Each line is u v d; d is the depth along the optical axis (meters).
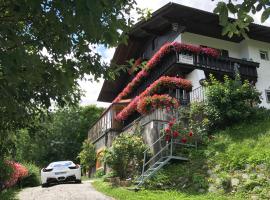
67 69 5.37
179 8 21.50
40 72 4.82
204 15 22.00
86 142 28.14
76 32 4.83
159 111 17.27
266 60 24.59
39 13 4.21
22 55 4.05
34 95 5.52
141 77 24.80
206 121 16.03
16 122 6.55
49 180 17.44
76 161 38.22
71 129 39.44
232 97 15.74
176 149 15.57
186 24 22.52
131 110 21.41
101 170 23.03
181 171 13.95
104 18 4.52
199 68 21.25
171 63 21.20
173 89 19.27
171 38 24.11
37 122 6.73
